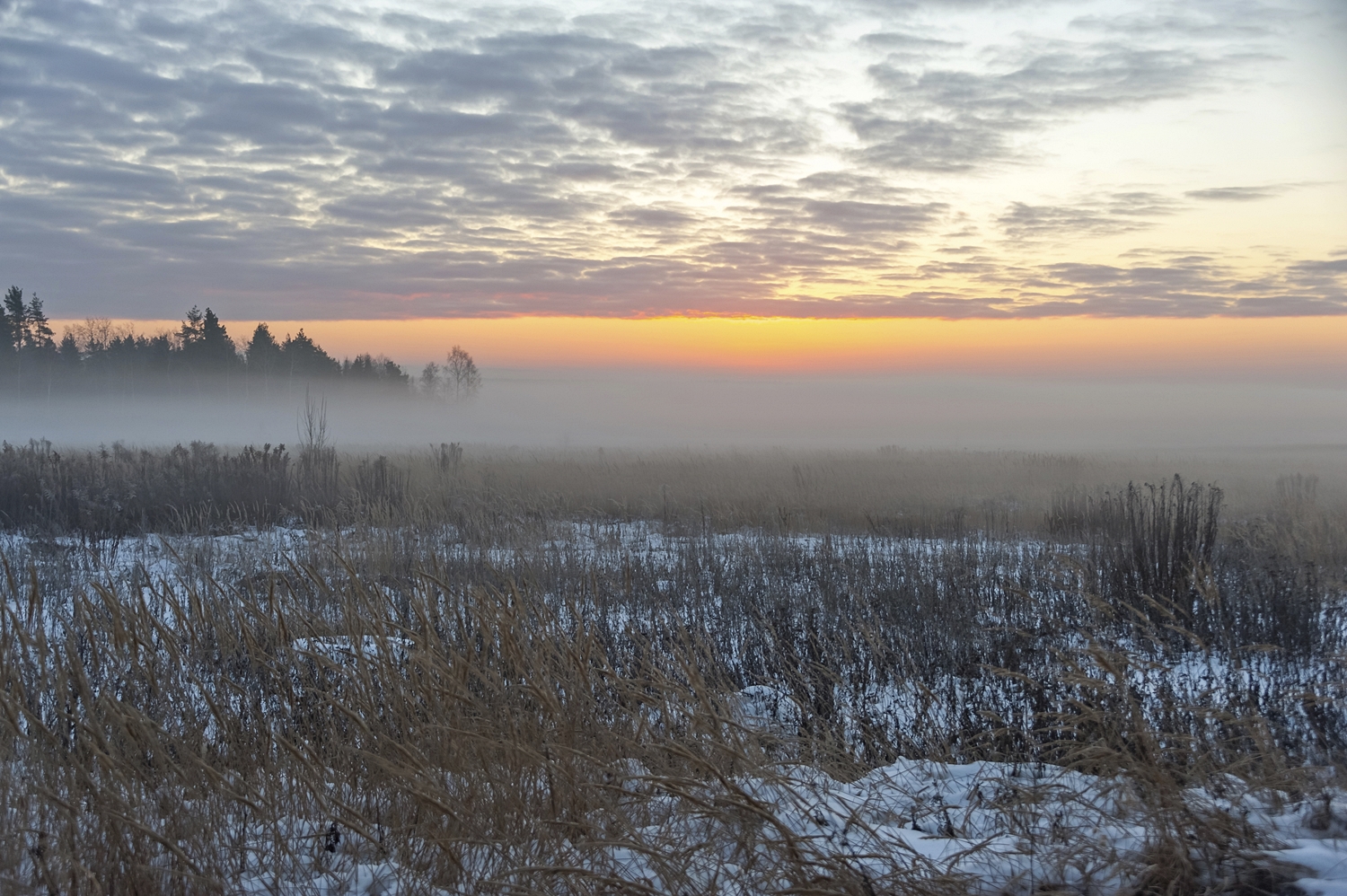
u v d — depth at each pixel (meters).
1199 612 7.09
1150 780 3.12
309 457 16.20
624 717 3.76
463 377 166.50
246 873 2.79
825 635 6.74
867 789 3.82
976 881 2.72
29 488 12.99
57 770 2.87
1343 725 4.57
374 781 3.19
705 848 2.76
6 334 83.56
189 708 3.38
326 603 4.92
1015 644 6.41
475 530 11.10
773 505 15.88
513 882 2.60
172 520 12.27
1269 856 2.71
